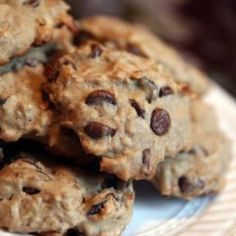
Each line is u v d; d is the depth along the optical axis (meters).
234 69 0.55
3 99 0.27
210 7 0.56
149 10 0.59
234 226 0.30
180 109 0.29
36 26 0.28
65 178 0.27
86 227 0.26
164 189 0.30
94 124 0.26
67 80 0.27
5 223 0.25
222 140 0.34
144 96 0.28
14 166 0.26
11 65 0.28
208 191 0.31
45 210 0.25
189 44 0.56
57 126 0.27
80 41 0.33
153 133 0.27
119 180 0.28
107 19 0.37
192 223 0.30
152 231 0.29
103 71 0.28
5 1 0.28
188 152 0.31
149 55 0.33
